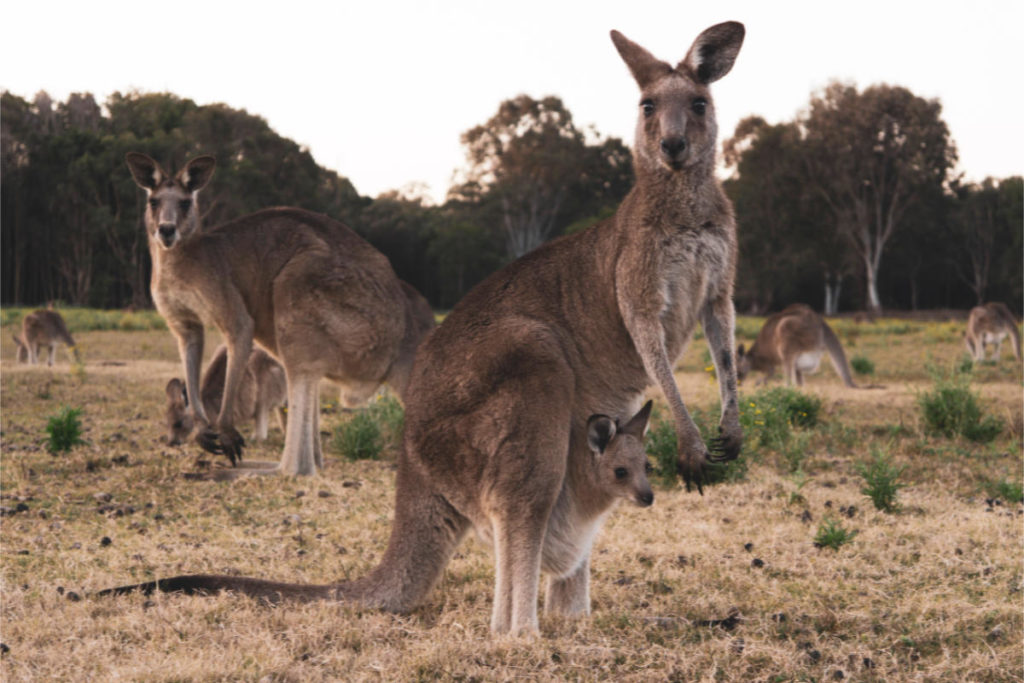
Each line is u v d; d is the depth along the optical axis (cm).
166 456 784
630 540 547
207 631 374
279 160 5934
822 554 519
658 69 410
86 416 993
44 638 366
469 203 7112
